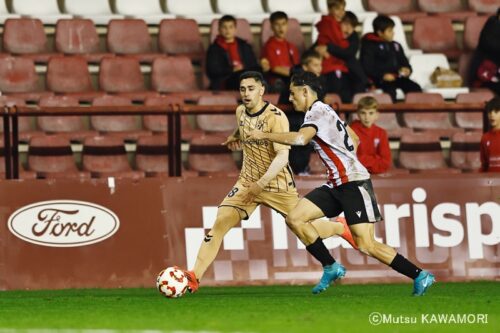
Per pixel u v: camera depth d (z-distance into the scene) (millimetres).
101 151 43500
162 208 35844
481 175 37312
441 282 36406
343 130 28938
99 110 36344
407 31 54594
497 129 38594
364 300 29297
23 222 35156
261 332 21953
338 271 30953
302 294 31719
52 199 35375
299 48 51375
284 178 30625
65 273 35125
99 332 22266
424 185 37000
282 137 28266
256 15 52875
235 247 35906
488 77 50250
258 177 30438
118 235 35531
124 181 35750
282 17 47969
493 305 27891
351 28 48219
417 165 45625
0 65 47688
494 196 37281
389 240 36594
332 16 48281
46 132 45250
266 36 51500
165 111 36656
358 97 47156
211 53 48125
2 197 35125
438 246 36812
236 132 31172
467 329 22781
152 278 35531
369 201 29078
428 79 51688
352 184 28938
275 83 46469
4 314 26438
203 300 29734
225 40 48156
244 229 36000
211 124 46250
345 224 32594
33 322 24344
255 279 35812
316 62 39812
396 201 36812
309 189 36219
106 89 48438
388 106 38750
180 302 29141
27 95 46594
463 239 36969
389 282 36438
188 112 36688
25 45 49719
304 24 53125
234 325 23172
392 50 49281
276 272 35969
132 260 35500
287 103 39125
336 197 29250
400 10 55562
